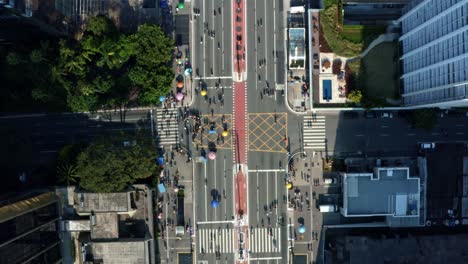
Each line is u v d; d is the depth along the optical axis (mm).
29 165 84500
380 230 84938
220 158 85188
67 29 82438
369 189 80312
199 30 84938
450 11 62125
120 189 74625
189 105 85000
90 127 84812
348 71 82812
